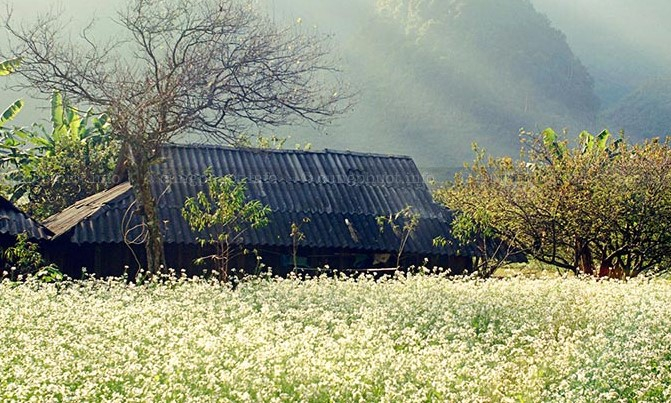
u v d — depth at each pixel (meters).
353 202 26.19
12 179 34.59
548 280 17.34
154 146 20.11
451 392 8.91
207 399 8.04
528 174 25.95
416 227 25.66
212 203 24.41
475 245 25.25
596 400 9.19
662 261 24.67
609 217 23.95
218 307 13.23
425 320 12.57
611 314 13.10
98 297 14.39
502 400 8.95
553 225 24.44
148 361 8.99
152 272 19.55
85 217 22.84
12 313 11.45
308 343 9.93
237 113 20.83
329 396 8.56
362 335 10.88
